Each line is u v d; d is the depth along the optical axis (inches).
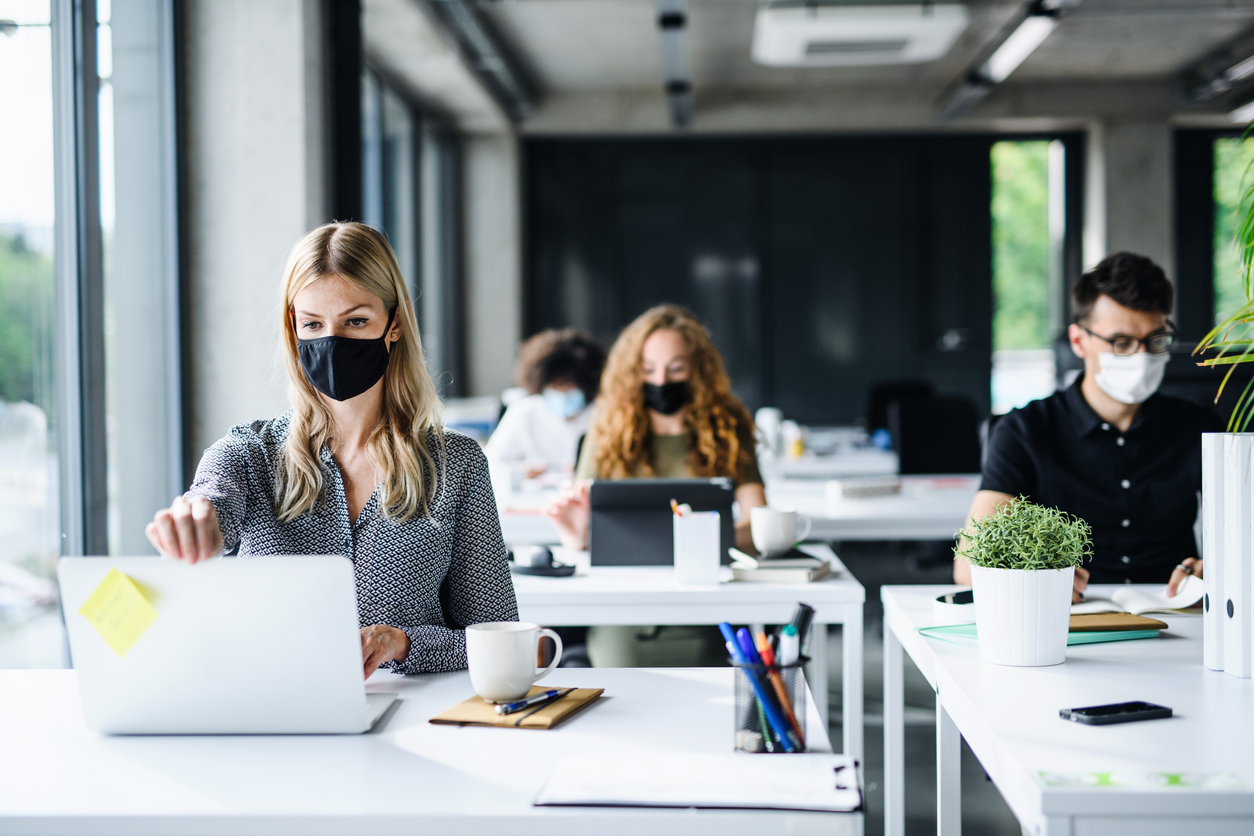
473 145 311.6
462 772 41.2
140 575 44.0
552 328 325.7
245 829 37.3
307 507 57.4
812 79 304.8
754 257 321.4
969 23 254.4
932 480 151.9
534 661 49.9
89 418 107.6
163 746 44.9
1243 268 51.1
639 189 322.7
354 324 56.9
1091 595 69.9
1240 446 49.7
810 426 322.3
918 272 319.3
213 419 145.5
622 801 37.4
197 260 145.6
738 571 85.1
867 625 170.4
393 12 210.4
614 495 91.3
